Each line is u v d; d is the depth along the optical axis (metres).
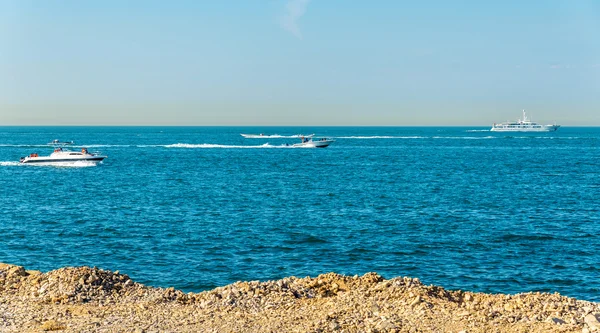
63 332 18.34
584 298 31.17
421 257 39.06
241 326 18.81
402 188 79.44
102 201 65.31
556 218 54.12
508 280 34.09
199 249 40.72
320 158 145.38
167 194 72.12
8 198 67.56
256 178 94.12
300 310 20.36
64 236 44.78
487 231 47.44
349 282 22.98
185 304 21.44
